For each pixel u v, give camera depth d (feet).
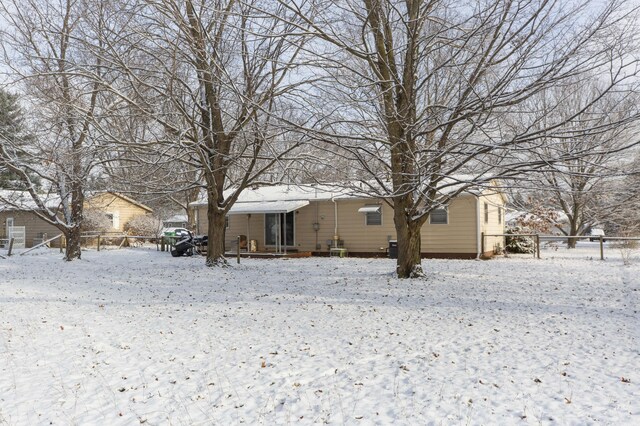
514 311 30.17
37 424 14.88
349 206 79.30
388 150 45.06
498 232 86.99
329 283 43.91
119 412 15.67
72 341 23.84
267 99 48.52
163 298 36.68
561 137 33.50
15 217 118.73
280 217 84.69
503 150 38.91
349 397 16.37
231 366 19.85
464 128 44.04
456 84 43.24
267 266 60.70
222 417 15.11
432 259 69.92
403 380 17.83
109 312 31.04
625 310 30.12
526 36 34.45
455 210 72.18
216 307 32.71
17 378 18.79
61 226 69.31
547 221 95.35
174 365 20.11
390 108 39.99
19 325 27.02
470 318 28.30
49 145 55.26
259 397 16.58
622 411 14.56
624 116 35.19
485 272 50.96
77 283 45.09
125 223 124.36
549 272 50.85
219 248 60.34
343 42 38.32
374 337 24.12
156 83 47.88
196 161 55.72
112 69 41.93
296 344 23.04
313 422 14.56
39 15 44.29
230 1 44.55
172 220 170.09
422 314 29.60
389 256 72.64
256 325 27.17
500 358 20.27
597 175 32.91
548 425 13.79
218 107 52.03
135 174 58.29
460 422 14.15
